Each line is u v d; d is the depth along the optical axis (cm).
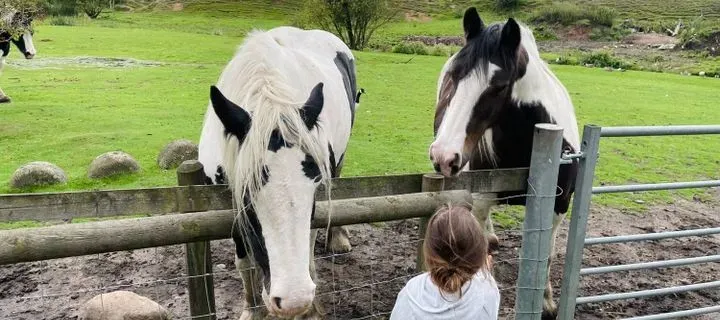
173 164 629
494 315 178
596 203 590
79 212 207
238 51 292
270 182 199
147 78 1336
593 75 1766
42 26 2725
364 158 705
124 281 388
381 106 1080
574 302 275
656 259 460
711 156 796
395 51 2438
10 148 700
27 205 199
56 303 357
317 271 414
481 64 265
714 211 580
